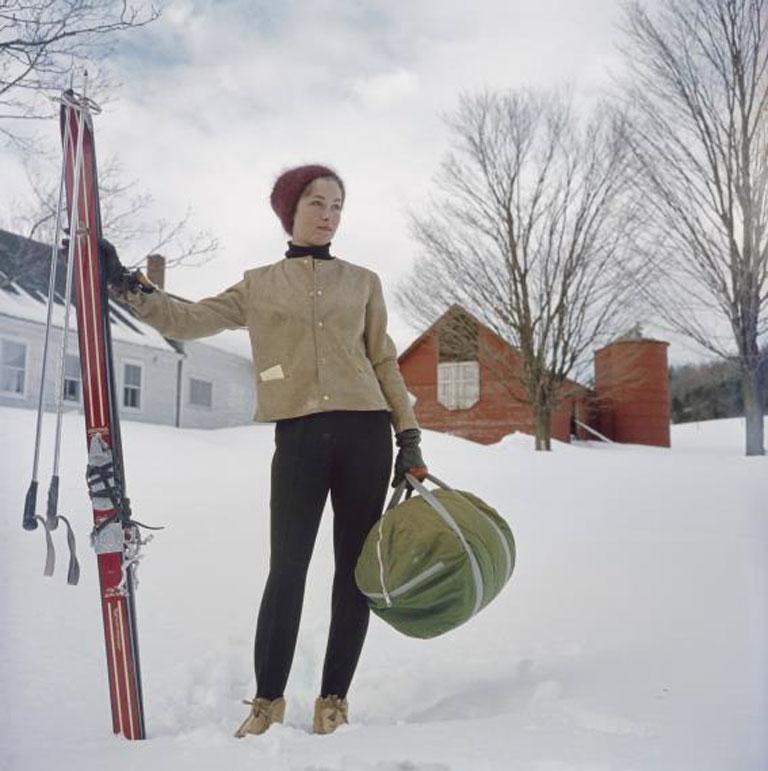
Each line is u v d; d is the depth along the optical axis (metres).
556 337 18.44
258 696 1.86
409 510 1.88
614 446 18.28
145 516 3.94
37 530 3.42
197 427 16.75
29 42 4.64
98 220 1.89
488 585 1.81
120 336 14.34
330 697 1.92
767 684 1.77
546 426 17.97
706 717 1.61
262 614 1.92
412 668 2.35
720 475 6.44
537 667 2.20
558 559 3.41
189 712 2.01
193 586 2.95
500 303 18.72
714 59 13.57
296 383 1.96
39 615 2.38
